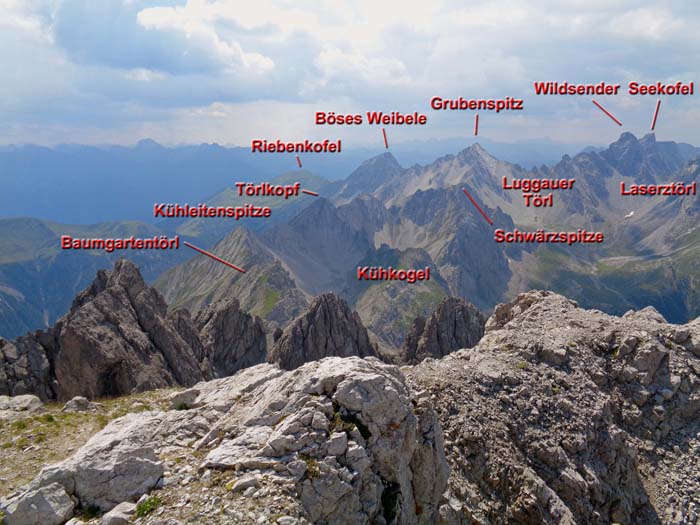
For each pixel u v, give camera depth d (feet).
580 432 117.60
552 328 160.35
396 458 66.80
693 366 144.97
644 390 137.69
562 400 123.95
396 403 69.67
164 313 345.10
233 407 80.94
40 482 58.85
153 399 151.43
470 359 139.64
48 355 271.90
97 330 270.67
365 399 67.82
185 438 73.67
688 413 136.05
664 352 145.79
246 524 52.60
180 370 298.56
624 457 119.55
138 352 279.08
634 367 142.61
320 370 74.33
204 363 331.77
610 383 140.97
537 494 98.43
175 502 56.75
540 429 116.26
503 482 101.14
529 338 149.28
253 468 61.00
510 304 205.26
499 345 149.07
